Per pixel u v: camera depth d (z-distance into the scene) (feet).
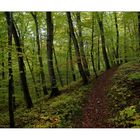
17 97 89.10
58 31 99.96
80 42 85.10
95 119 46.78
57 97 67.56
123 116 40.70
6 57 54.03
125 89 52.95
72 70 107.34
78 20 83.66
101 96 58.08
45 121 50.16
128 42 95.61
